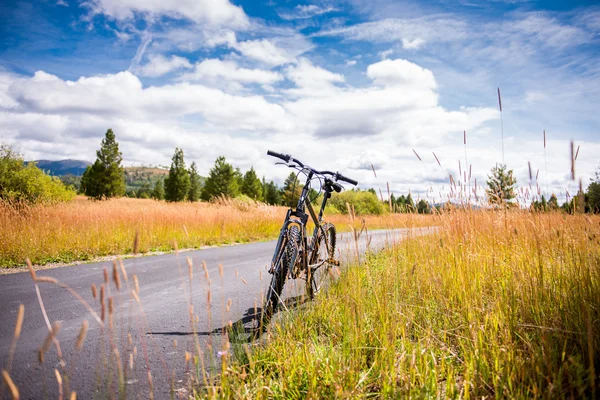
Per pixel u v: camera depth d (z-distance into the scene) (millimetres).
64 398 2090
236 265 7066
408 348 2416
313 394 2012
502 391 1979
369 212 31219
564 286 2965
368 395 2100
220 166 52719
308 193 4109
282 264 3352
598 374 2076
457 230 4312
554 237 3857
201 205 19469
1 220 8445
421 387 2016
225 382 1983
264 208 17203
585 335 2229
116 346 2939
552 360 2164
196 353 2803
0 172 14812
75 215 10461
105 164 51219
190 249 9555
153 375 2443
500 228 4453
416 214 5035
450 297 3334
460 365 2428
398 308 3039
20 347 2883
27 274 5840
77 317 3699
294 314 3334
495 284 3590
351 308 2777
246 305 4227
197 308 4078
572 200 3682
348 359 2334
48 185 16484
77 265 6785
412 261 4227
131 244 8930
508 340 2447
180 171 55219
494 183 4742
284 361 2363
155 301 4391
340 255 4492
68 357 2703
